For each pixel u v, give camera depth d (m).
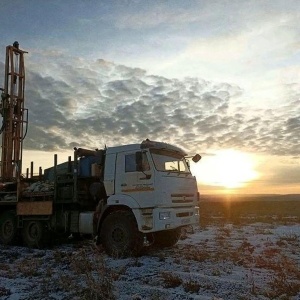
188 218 12.38
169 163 12.27
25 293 7.69
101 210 12.59
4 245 15.52
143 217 11.48
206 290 7.64
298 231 19.95
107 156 12.63
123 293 7.48
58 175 14.16
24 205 15.05
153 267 10.02
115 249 11.70
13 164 18.25
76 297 7.19
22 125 18.83
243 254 12.05
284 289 7.55
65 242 15.79
